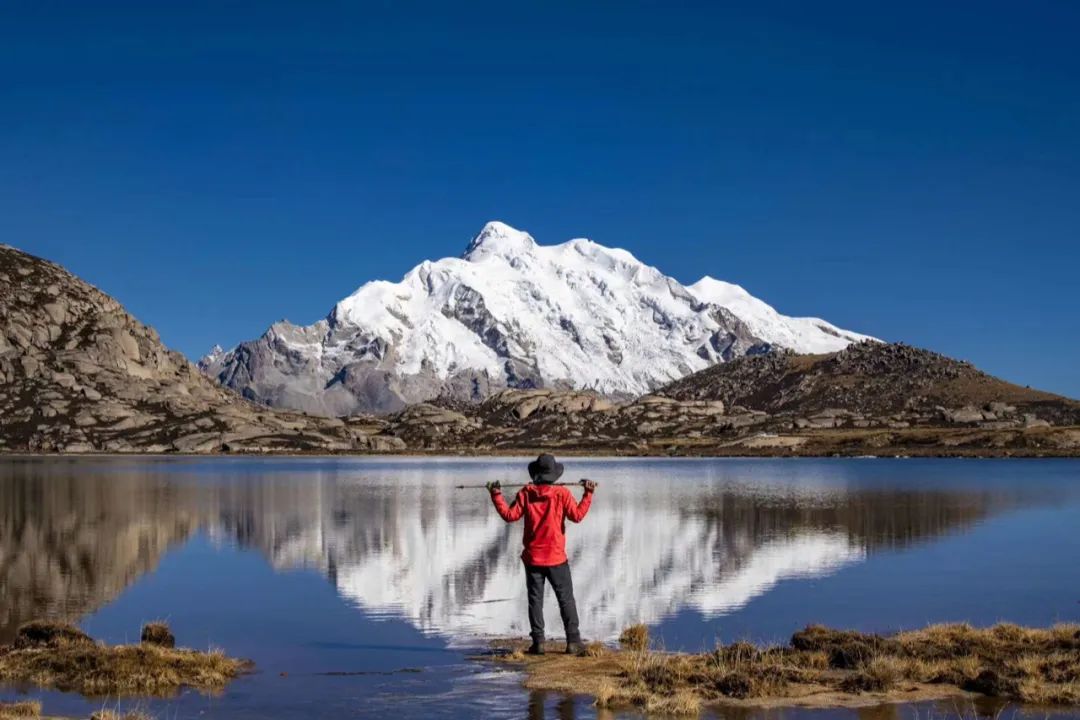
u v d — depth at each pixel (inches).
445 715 704.4
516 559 1811.0
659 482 5049.2
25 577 1560.0
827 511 3006.9
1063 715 690.2
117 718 679.1
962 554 1881.2
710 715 695.7
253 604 1302.9
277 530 2399.1
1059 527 2475.4
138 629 1123.9
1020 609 1258.0
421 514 2928.2
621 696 732.7
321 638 1065.5
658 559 1796.3
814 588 1440.7
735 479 5378.9
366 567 1700.3
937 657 848.3
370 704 738.8
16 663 838.5
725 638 1063.6
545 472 951.0
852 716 691.4
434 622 1167.0
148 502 3361.2
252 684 813.9
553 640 1034.7
